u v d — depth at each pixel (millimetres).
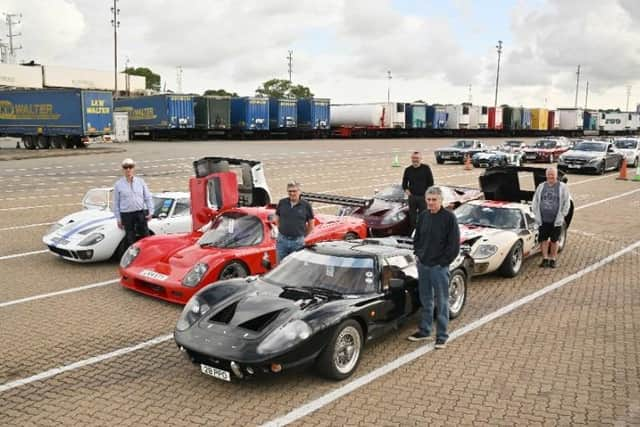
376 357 6672
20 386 5891
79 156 36281
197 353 5641
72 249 10344
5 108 46094
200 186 10352
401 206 13422
